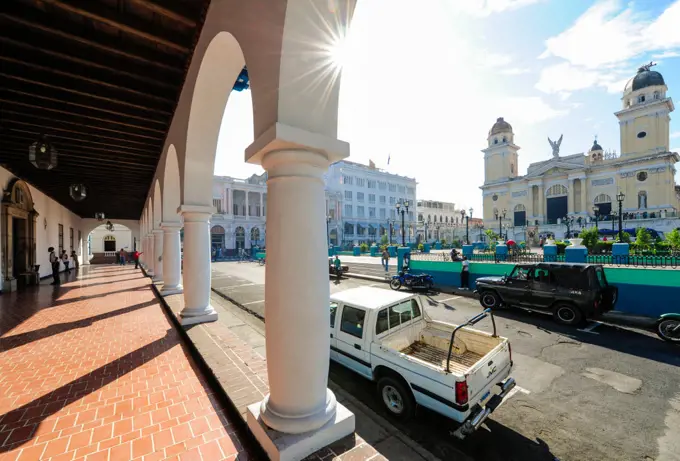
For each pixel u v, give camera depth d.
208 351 4.34
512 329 7.02
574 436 3.32
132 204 19.52
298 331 2.37
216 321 5.91
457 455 3.04
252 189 46.50
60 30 3.97
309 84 2.40
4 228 10.24
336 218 52.53
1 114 6.39
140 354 4.66
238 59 4.16
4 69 4.80
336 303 4.72
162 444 2.64
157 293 9.69
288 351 2.38
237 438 2.73
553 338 6.40
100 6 3.73
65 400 3.33
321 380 2.50
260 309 9.51
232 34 3.12
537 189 55.44
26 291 10.45
